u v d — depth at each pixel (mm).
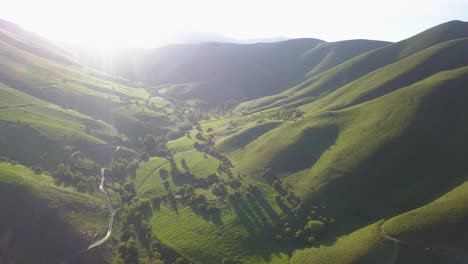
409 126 147750
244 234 125625
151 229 134875
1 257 118625
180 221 138500
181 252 119812
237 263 113812
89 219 134875
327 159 153250
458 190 116688
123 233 129875
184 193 159125
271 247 119188
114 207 150000
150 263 113812
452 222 102125
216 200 149125
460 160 131000
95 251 120250
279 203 138750
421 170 132000
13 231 124250
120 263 111312
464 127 143875
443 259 95062
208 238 125750
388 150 141125
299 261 109688
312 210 129500
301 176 152625
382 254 100188
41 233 124312
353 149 150375
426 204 118250
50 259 117438
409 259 97312
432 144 139750
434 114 151750
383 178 132625
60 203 136125
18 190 135125
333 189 135375
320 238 117750
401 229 105938
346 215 125125
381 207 123938
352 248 106125
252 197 146750
